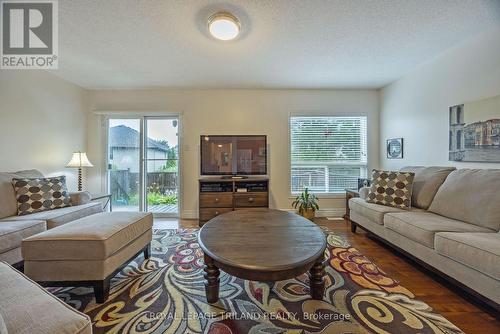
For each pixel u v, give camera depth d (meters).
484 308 1.57
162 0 1.85
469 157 2.48
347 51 2.74
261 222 2.09
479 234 1.71
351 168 4.27
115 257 1.78
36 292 0.97
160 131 4.20
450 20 2.13
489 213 1.89
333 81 3.79
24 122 2.98
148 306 1.60
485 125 2.32
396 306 1.59
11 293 0.94
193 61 3.00
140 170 4.17
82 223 1.91
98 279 1.63
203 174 3.93
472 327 1.39
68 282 1.64
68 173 3.71
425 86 3.11
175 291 1.77
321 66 3.18
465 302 1.64
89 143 4.09
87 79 3.62
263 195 3.66
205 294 1.72
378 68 3.27
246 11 2.00
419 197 2.65
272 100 4.16
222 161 3.95
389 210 2.56
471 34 2.38
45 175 3.28
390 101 3.89
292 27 2.24
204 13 2.03
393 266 2.19
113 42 2.51
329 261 2.30
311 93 4.18
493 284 1.42
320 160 4.27
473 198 2.05
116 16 2.06
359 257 2.40
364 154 4.26
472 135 2.45
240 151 3.96
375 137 4.23
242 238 1.69
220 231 1.84
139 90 4.12
